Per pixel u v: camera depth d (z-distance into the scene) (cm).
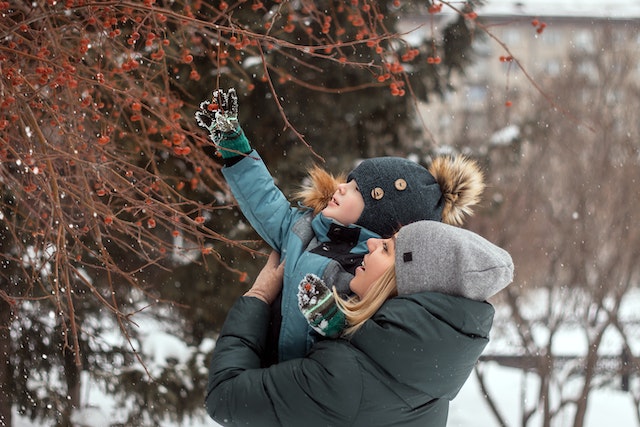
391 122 733
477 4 564
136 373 621
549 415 1077
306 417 220
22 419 580
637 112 1262
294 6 582
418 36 802
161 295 674
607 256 1259
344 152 712
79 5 279
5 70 277
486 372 1470
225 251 659
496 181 1205
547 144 1247
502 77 1586
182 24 330
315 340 237
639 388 1222
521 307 1270
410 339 216
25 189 285
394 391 221
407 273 224
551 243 1234
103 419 593
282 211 260
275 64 611
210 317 688
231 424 227
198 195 623
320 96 681
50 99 301
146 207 290
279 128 671
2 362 530
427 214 253
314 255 245
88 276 579
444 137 1317
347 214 249
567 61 1416
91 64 348
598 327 1199
